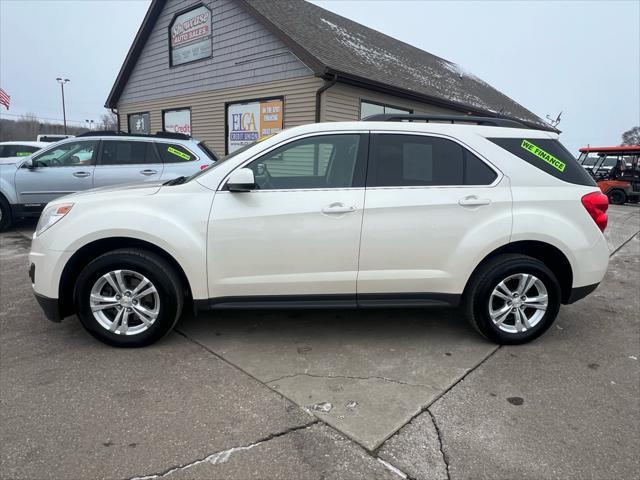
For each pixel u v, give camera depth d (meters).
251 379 3.01
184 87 14.13
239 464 2.21
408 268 3.38
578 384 3.04
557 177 3.54
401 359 3.34
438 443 2.39
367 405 2.73
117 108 17.38
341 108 10.77
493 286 3.46
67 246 3.22
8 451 2.26
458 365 3.27
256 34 11.51
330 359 3.32
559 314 4.42
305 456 2.27
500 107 18.78
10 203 7.35
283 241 3.27
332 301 3.41
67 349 3.39
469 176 3.43
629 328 4.07
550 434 2.49
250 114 12.05
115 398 2.75
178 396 2.79
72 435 2.39
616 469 2.23
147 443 2.35
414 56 18.28
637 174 17.59
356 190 3.33
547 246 3.51
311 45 10.72
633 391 2.97
